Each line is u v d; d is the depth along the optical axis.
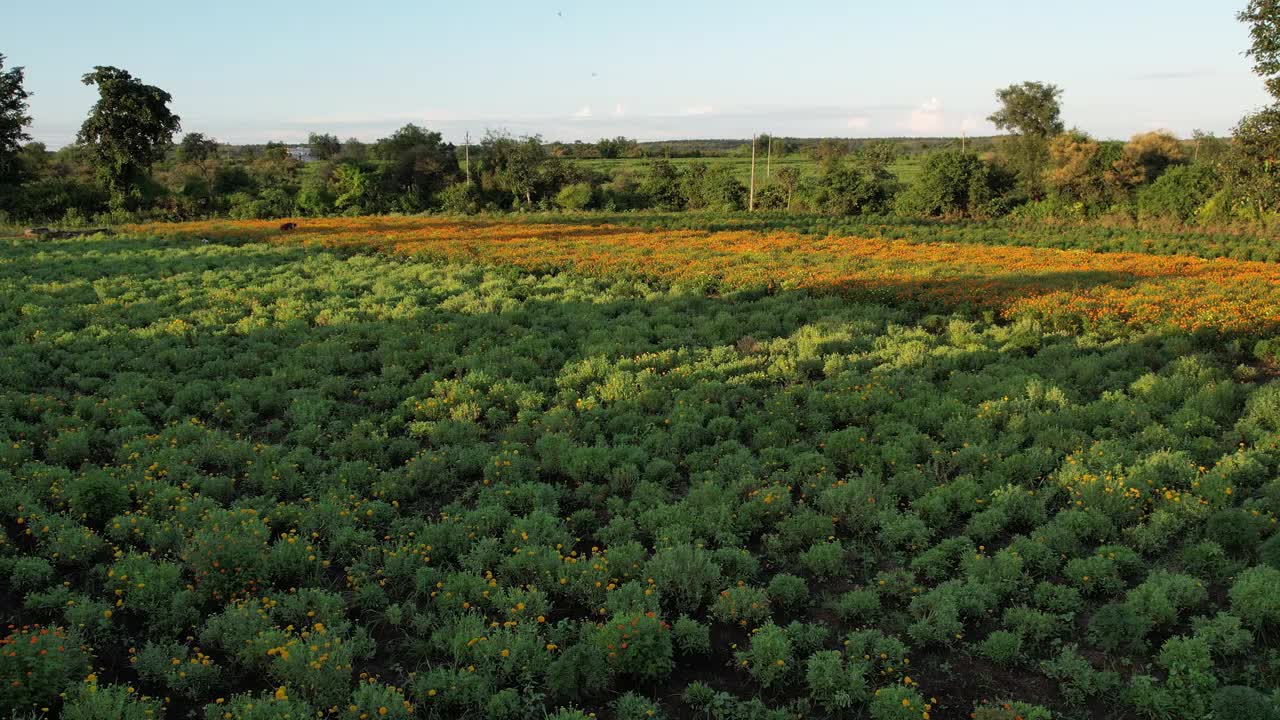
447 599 7.65
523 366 15.99
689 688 6.56
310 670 6.34
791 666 6.84
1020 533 9.34
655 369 16.00
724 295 23.38
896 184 71.75
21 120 57.19
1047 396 13.02
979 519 9.06
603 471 10.93
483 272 28.72
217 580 7.77
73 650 6.62
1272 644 6.95
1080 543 8.81
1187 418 11.87
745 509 9.44
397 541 8.91
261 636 6.80
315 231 42.25
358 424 12.68
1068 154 58.44
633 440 12.05
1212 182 49.69
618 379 14.62
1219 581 7.84
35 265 28.81
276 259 31.50
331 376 15.48
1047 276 24.69
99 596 7.94
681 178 78.00
